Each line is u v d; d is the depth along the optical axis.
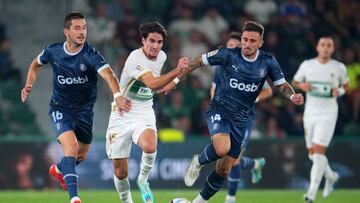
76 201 25.91
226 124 27.69
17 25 57.41
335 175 38.53
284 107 53.59
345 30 60.28
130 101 27.05
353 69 55.94
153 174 45.81
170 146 46.12
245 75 27.22
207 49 57.50
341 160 47.78
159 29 26.77
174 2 59.44
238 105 27.62
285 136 51.44
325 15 60.44
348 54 58.09
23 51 56.78
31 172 45.31
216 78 28.78
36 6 57.97
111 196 40.50
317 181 36.47
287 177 47.25
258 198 39.81
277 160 47.22
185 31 57.81
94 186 45.50
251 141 47.00
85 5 58.06
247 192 44.28
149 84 26.47
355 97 55.16
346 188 47.72
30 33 57.44
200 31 58.09
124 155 28.14
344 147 47.84
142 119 27.77
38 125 54.25
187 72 27.62
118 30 56.69
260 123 52.88
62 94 27.98
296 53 58.16
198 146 46.44
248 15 59.78
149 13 58.78
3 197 39.69
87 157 45.59
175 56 55.88
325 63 37.69
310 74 37.72
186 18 58.47
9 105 53.91
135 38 56.75
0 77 54.56
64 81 27.62
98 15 57.34
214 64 27.56
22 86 54.59
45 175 45.34
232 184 34.47
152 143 27.05
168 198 39.25
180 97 52.56
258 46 27.05
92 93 28.27
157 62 27.33
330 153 47.78
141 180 27.86
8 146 45.31
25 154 45.34
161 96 52.56
